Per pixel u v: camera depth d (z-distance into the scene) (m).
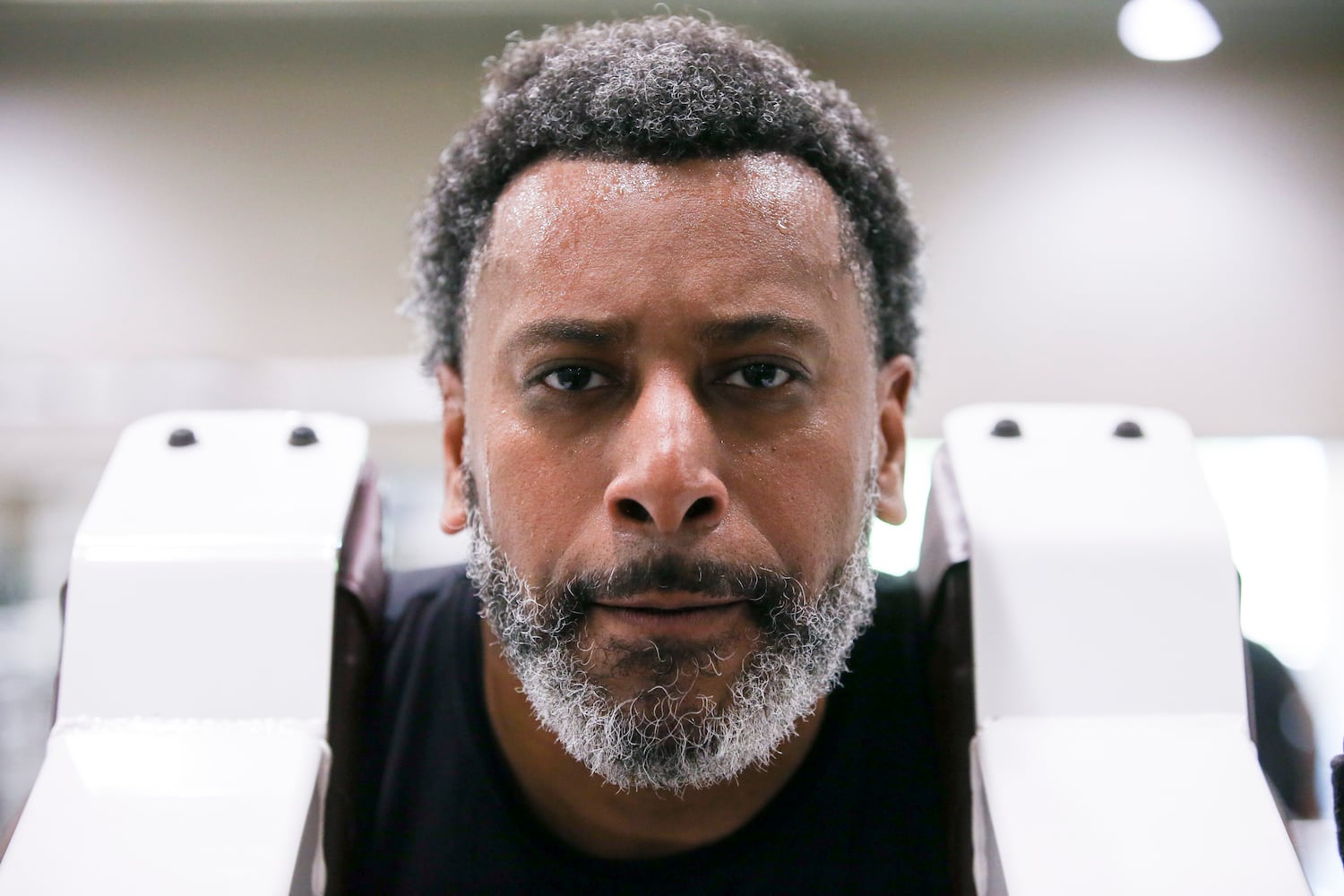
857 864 0.70
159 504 0.68
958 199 1.55
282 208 1.50
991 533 0.66
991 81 1.53
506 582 0.63
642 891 0.68
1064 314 1.58
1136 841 0.57
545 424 0.61
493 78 0.76
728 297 0.59
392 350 1.52
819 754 0.71
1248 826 0.57
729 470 0.60
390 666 0.76
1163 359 1.59
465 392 0.70
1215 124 1.54
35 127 1.48
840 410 0.63
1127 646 0.64
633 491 0.56
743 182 0.61
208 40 1.47
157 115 1.49
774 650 0.60
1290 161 1.54
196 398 1.52
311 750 0.61
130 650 0.63
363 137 1.49
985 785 0.61
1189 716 0.62
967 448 0.71
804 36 1.49
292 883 0.56
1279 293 1.57
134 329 1.52
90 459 1.52
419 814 0.72
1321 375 1.58
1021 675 0.63
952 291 1.57
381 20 1.45
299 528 0.67
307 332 1.53
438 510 1.52
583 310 0.59
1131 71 1.52
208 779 0.59
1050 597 0.65
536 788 0.70
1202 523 0.67
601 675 0.59
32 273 1.50
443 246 0.74
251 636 0.64
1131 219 1.56
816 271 0.62
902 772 0.72
